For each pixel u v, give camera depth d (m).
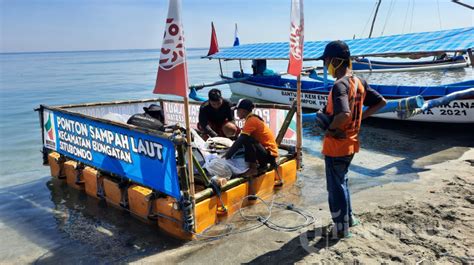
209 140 6.49
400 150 8.95
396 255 3.95
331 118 4.00
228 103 7.33
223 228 5.13
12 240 5.27
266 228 5.01
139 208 5.43
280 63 67.75
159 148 4.79
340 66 3.95
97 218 5.76
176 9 4.10
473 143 9.20
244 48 18.70
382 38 13.81
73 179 7.05
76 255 4.74
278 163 6.48
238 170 5.75
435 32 12.75
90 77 47.16
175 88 4.30
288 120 6.98
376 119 12.35
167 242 4.88
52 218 5.91
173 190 4.77
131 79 42.31
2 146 11.49
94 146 6.14
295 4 5.71
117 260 4.53
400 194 5.87
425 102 8.31
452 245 4.09
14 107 20.62
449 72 27.97
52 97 25.41
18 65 102.44
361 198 5.84
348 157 4.14
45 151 7.79
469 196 5.51
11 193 7.18
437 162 7.75
